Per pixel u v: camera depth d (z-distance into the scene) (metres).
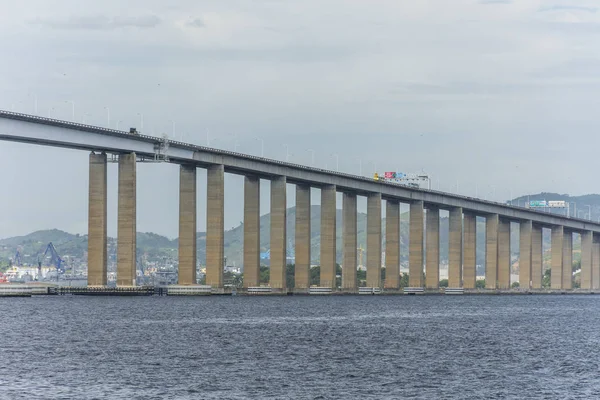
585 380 120.69
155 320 194.12
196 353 139.25
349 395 108.50
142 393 107.81
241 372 122.19
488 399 107.50
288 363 130.38
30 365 126.69
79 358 133.25
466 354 144.00
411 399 107.00
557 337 174.62
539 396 109.56
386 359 136.12
